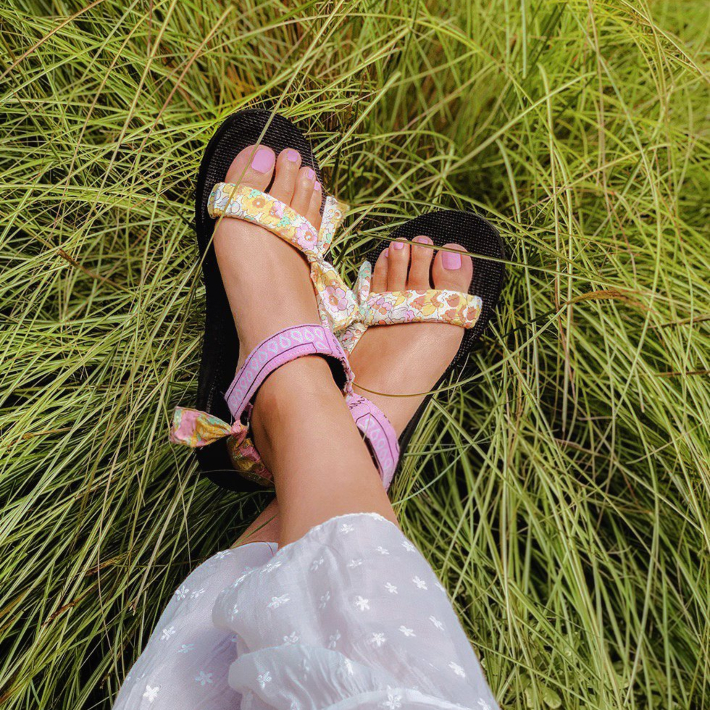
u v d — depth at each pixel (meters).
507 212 1.07
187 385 0.88
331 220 0.89
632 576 0.91
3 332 0.85
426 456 0.96
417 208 1.03
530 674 0.80
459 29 1.04
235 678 0.50
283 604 0.49
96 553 0.76
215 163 0.87
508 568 0.88
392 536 0.52
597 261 0.97
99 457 0.76
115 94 0.95
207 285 0.85
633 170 1.01
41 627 0.74
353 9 0.91
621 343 0.95
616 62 1.10
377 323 0.95
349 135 0.91
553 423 1.02
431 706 0.43
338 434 0.62
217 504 0.87
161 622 0.63
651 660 0.92
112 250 1.00
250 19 1.00
